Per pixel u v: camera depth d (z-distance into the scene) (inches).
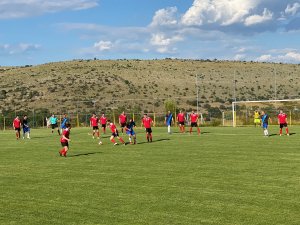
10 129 2337.6
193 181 598.2
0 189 590.9
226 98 3457.2
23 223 434.3
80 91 3585.1
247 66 4530.0
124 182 608.4
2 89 3636.8
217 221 419.5
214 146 1015.6
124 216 446.0
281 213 437.1
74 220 439.2
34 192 566.9
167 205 480.7
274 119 2020.2
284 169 671.8
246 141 1122.0
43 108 3063.5
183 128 1552.7
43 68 4352.9
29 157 925.8
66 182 624.4
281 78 4001.0
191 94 3666.3
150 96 3634.4
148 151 954.1
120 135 1466.5
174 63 4722.0
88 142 1235.9
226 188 550.3
